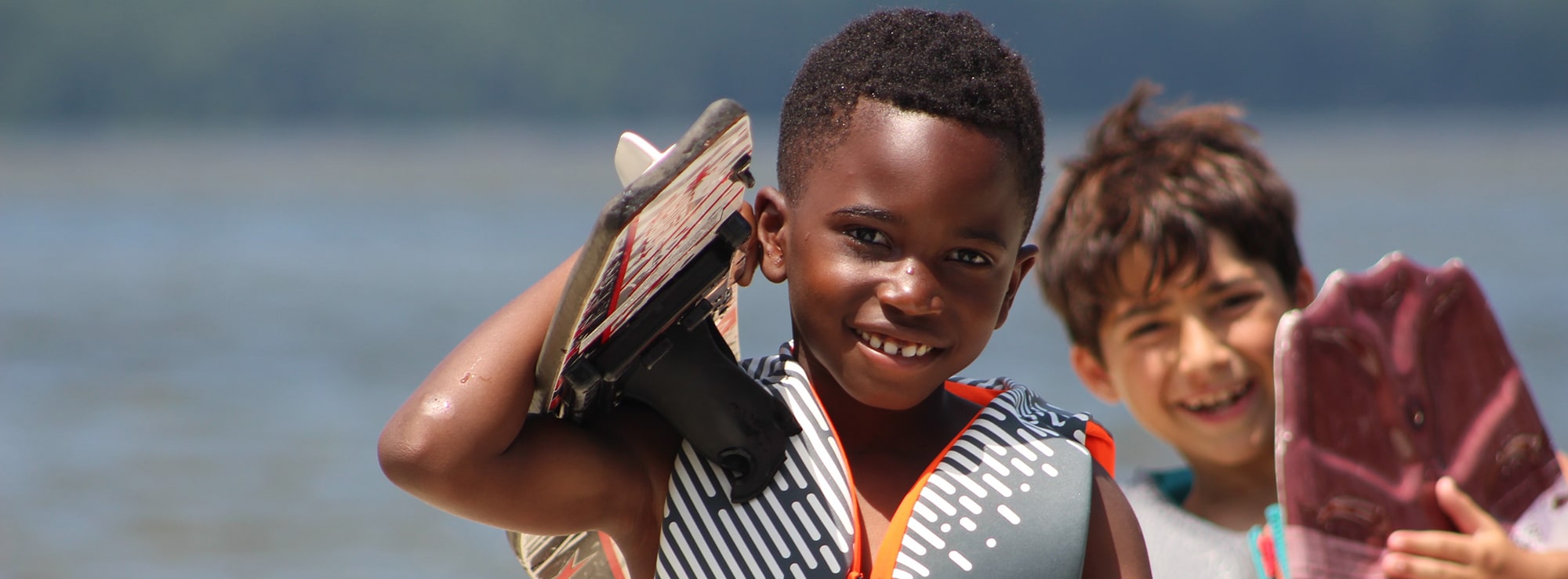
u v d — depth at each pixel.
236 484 32.06
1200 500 12.75
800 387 7.77
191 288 71.25
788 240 7.63
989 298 7.39
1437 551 9.02
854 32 7.74
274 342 53.16
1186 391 12.18
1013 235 7.48
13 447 35.78
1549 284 58.34
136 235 104.00
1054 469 7.60
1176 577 11.85
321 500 30.75
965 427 7.84
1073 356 13.56
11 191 156.62
